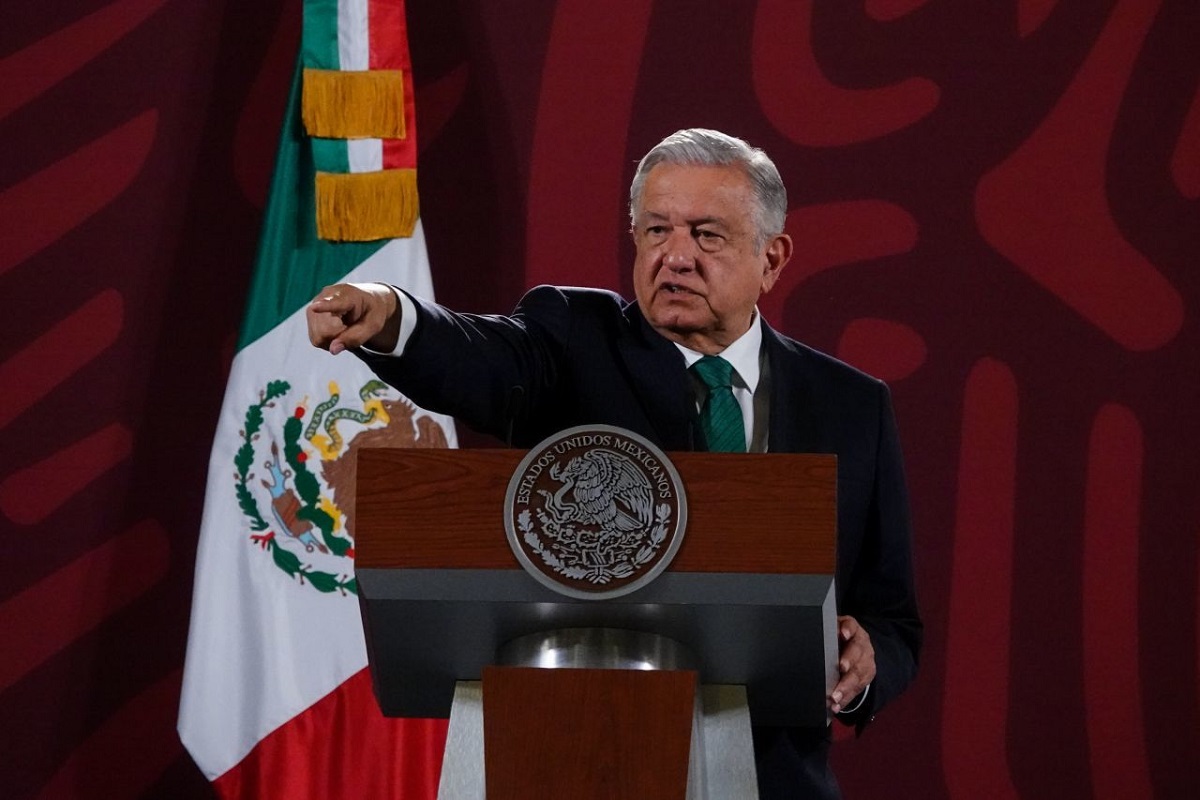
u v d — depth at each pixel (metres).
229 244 13.40
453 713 5.58
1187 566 12.98
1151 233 13.47
